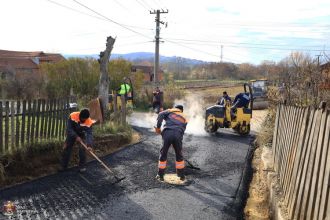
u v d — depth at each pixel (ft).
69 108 28.22
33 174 23.27
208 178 24.68
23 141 23.94
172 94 77.25
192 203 20.13
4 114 22.80
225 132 43.39
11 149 23.17
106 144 31.27
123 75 65.98
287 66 40.11
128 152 30.76
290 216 15.57
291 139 18.11
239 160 29.68
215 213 18.94
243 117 40.65
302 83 31.60
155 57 94.94
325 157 12.34
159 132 24.26
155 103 58.95
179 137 23.49
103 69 38.24
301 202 14.40
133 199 20.33
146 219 17.81
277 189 19.19
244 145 35.65
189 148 33.42
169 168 26.78
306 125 15.65
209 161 29.07
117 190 21.61
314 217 12.73
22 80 63.46
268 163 24.64
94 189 21.56
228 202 20.51
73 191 21.04
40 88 62.18
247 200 21.30
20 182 21.91
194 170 26.43
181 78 283.59
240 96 41.63
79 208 18.72
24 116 23.98
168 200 20.40
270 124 34.40
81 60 62.44
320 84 28.86
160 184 23.00
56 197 19.99
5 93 59.88
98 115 33.76
